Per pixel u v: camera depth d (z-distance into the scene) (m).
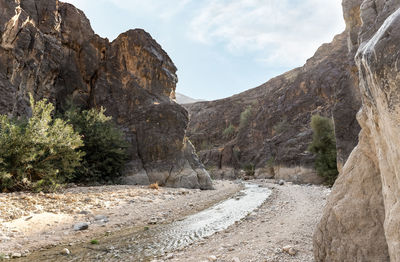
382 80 2.07
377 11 3.98
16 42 18.08
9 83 17.02
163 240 7.47
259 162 45.31
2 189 12.14
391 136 2.19
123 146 21.06
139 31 27.17
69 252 6.39
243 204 14.02
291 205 11.92
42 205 10.26
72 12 25.30
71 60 24.34
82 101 24.20
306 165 28.69
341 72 39.97
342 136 16.33
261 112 56.06
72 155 14.52
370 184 3.52
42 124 13.10
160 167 22.23
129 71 26.16
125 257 6.05
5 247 6.48
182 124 24.23
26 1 21.00
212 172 53.38
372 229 3.34
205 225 9.26
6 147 12.27
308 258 4.68
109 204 11.86
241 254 5.29
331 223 3.79
